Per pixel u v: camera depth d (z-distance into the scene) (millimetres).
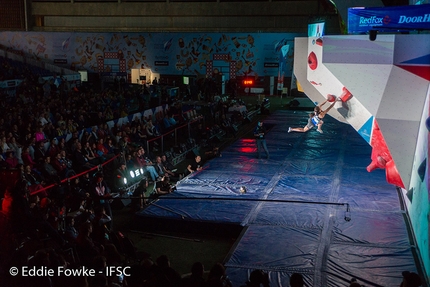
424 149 10609
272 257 10734
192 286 6910
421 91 10820
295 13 36469
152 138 22203
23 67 41344
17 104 23156
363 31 11086
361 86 11125
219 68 43344
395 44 10680
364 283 9539
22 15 39250
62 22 39844
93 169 16031
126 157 17453
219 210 13781
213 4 37812
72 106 24297
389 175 13391
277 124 29344
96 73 44781
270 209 13844
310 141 23984
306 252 10961
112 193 15383
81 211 12078
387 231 12172
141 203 14688
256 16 37500
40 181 14805
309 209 13836
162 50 43844
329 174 17766
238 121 29844
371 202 14453
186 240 12758
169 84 44031
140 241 12719
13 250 8844
